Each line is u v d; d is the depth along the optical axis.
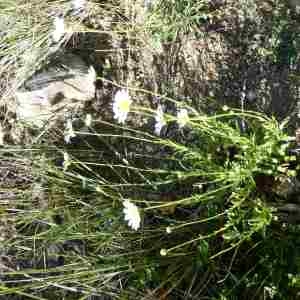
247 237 2.05
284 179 2.24
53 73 2.75
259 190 2.27
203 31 2.60
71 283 2.48
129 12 2.76
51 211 2.47
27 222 2.61
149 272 2.21
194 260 2.21
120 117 2.12
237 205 2.06
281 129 2.12
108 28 2.82
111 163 2.64
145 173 2.54
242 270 2.20
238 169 2.12
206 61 2.57
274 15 2.42
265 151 2.13
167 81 2.64
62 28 2.56
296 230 2.15
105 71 2.79
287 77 2.36
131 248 2.32
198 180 2.39
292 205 2.21
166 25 2.63
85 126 2.78
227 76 2.50
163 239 2.31
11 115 2.94
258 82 2.43
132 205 2.04
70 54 2.84
